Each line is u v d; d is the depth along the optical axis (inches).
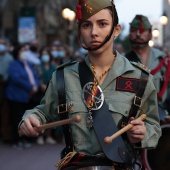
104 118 108.5
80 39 113.8
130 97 110.6
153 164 185.2
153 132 112.3
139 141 108.6
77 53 563.5
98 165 107.7
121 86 111.0
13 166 294.0
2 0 794.2
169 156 185.9
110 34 111.4
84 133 108.9
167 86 202.2
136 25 196.2
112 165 108.2
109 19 111.2
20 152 343.9
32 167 291.7
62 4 722.2
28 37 559.8
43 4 884.0
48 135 387.5
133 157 110.1
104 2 110.7
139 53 199.2
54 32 964.0
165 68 199.8
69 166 109.6
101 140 107.0
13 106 357.7
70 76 113.2
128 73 112.1
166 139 185.6
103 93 110.7
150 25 197.6
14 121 360.2
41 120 115.5
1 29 834.2
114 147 107.1
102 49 111.7
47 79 375.6
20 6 797.2
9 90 357.7
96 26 110.6
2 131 380.5
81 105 110.0
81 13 111.0
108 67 113.3
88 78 111.7
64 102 111.6
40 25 964.0
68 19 556.1
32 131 106.3
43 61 379.2
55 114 116.6
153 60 198.7
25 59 359.6
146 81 111.8
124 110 109.4
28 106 374.0
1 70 368.8
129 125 104.1
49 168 289.0
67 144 110.7
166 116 190.7
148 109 114.9
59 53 465.4
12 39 845.8
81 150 109.0
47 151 349.7
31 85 358.3
